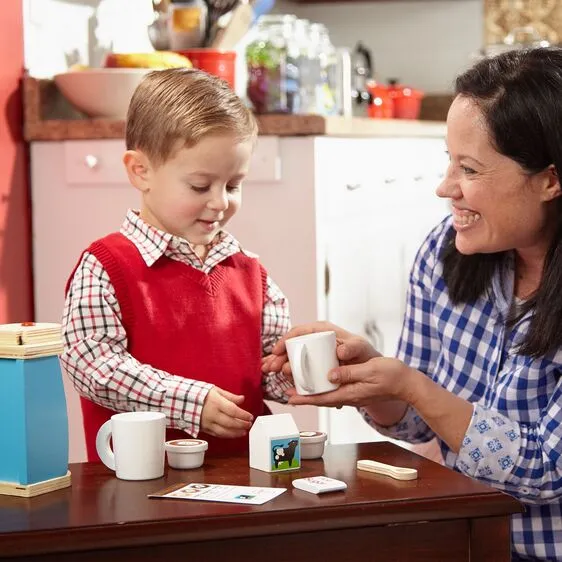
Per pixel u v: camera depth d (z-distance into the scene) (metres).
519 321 1.80
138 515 1.26
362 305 3.03
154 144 1.76
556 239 1.72
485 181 1.67
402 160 3.27
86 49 2.97
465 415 1.66
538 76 1.64
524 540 1.79
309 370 1.63
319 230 2.66
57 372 1.40
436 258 1.91
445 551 1.32
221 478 1.44
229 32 2.80
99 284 1.74
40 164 2.72
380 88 3.72
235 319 1.86
